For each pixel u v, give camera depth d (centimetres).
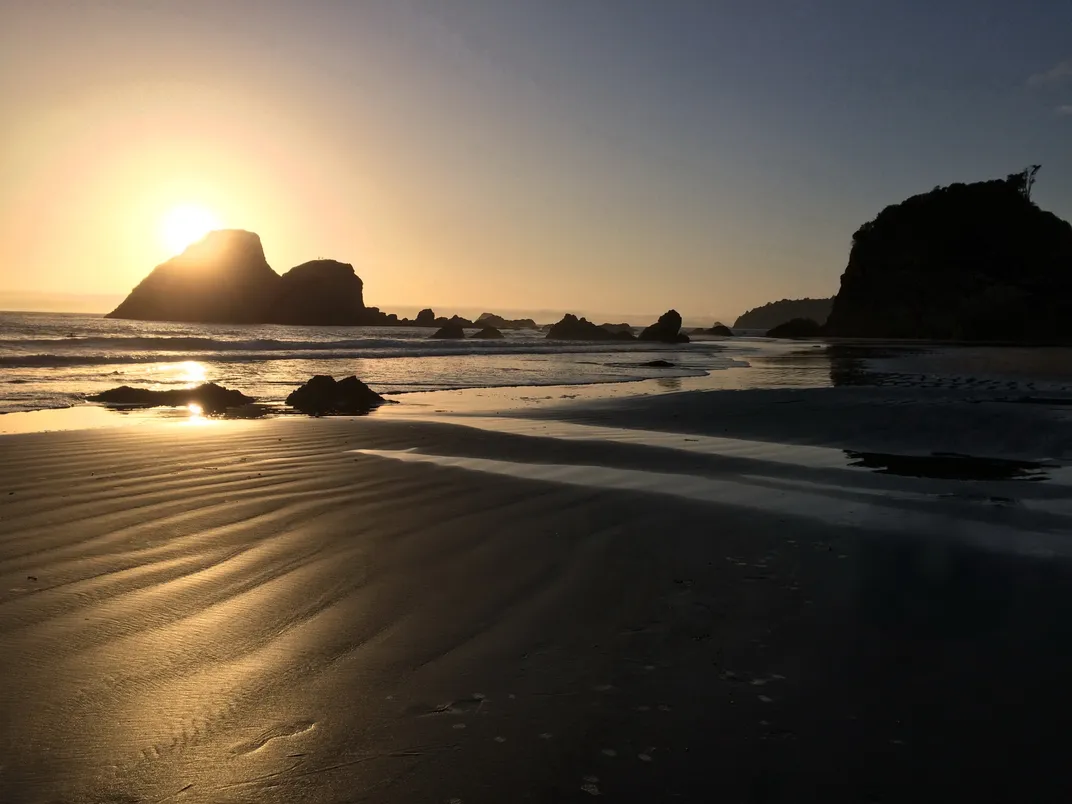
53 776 239
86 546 486
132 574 433
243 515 573
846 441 1026
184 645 338
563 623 371
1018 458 905
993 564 472
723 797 234
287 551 484
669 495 671
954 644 348
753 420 1202
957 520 589
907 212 9044
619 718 280
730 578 441
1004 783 242
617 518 583
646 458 881
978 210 8562
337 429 1075
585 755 255
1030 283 7519
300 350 3431
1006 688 305
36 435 951
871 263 9144
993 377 2161
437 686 303
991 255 8331
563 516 588
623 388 1973
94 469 739
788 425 1152
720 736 268
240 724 272
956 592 420
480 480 723
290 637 349
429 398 1673
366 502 624
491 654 334
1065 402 1366
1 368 2252
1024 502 659
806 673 318
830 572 455
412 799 231
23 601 387
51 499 611
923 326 8231
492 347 4259
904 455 923
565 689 302
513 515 589
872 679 313
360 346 3847
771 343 6438
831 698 296
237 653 330
